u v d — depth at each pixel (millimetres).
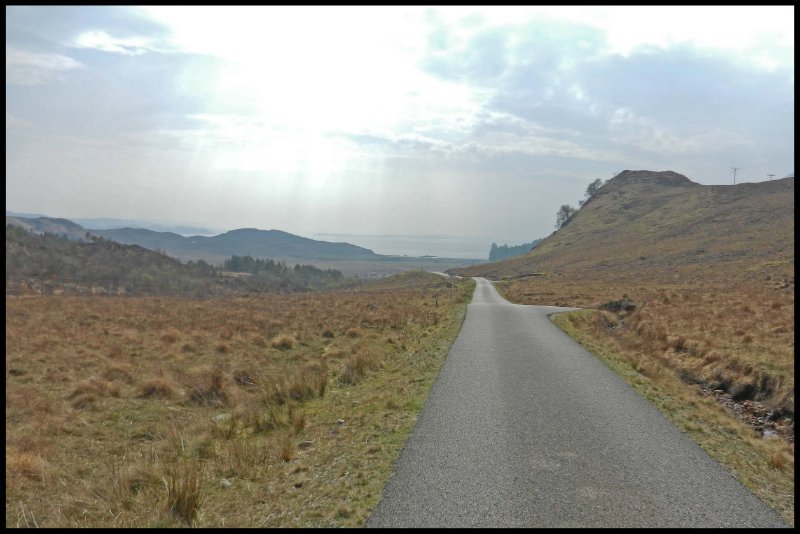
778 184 139125
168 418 9375
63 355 13469
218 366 12992
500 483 5660
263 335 18609
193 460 6957
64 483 6336
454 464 6191
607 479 5816
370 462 6324
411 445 6852
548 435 7281
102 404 9820
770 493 5598
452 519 4863
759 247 80375
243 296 51625
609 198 192125
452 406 8781
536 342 16406
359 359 13234
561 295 47344
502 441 7008
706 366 14297
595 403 9086
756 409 11375
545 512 5020
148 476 6367
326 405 9883
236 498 5715
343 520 4887
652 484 5711
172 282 83438
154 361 13789
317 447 7289
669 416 8422
